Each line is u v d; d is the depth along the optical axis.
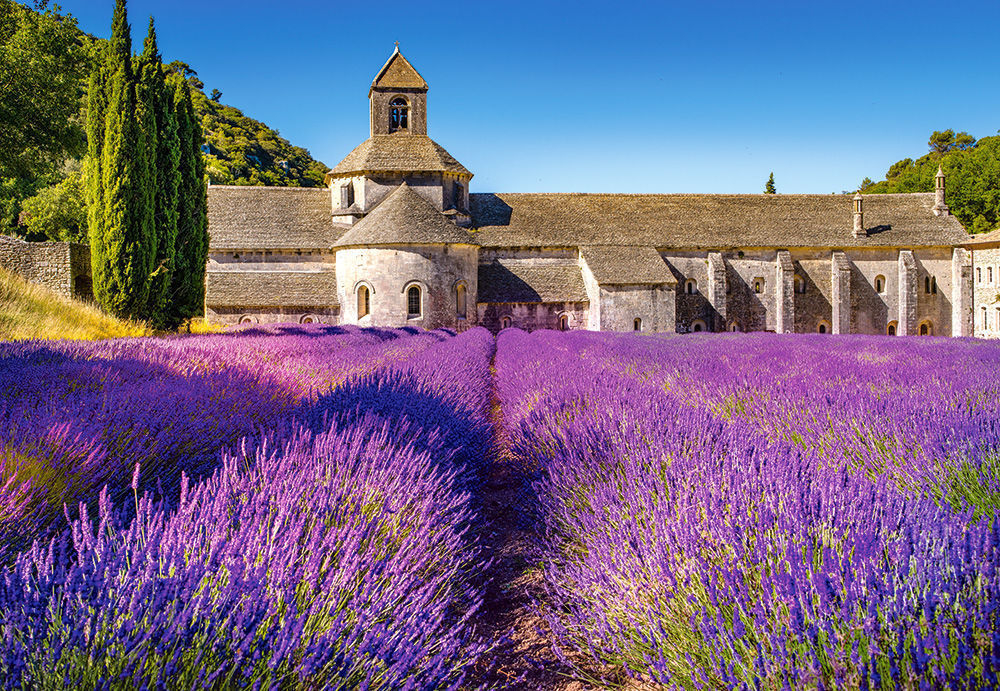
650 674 2.87
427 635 2.59
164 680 1.94
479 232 42.66
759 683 2.33
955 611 2.20
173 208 20.08
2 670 1.87
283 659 2.13
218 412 5.63
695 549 3.01
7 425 4.31
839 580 2.47
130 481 4.13
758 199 48.41
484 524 5.05
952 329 46.09
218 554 2.55
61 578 2.24
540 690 3.01
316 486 3.59
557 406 6.86
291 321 37.22
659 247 43.75
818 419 5.82
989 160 58.78
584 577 3.51
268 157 118.38
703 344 18.45
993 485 3.85
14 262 19.16
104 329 16.33
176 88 21.64
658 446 4.73
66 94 27.62
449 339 22.75
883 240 45.84
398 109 43.25
